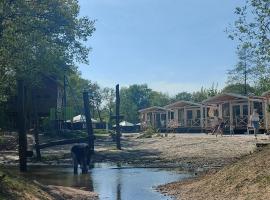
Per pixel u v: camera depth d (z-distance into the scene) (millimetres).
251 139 33344
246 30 16062
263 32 15789
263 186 12250
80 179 20625
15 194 11875
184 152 31062
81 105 101875
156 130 57906
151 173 22672
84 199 14633
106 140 49156
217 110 55094
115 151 35469
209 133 50938
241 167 14531
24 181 13797
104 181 19766
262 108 46219
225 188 13703
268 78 17188
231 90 71875
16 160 30672
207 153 29422
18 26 26766
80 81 114062
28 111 43719
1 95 21203
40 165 28266
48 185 16859
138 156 31750
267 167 13320
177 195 14922
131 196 15297
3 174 12531
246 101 49062
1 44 23906
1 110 44594
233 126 49531
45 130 51750
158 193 15852
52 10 32000
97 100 130750
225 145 31484
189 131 58844
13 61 25547
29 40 28109
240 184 13258
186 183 16844
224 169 15656
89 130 31219
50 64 33656
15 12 26328
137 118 143625
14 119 46312
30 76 32500
